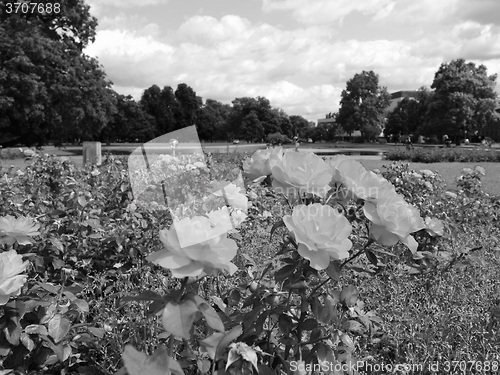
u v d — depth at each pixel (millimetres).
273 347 1559
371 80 74250
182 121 77750
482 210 5809
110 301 2393
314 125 100562
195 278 1130
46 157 5613
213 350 1105
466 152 27328
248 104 83125
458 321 2367
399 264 2924
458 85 55156
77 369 1901
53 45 27594
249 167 1524
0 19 27344
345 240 1198
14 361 1471
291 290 1392
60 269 2592
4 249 1774
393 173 6605
